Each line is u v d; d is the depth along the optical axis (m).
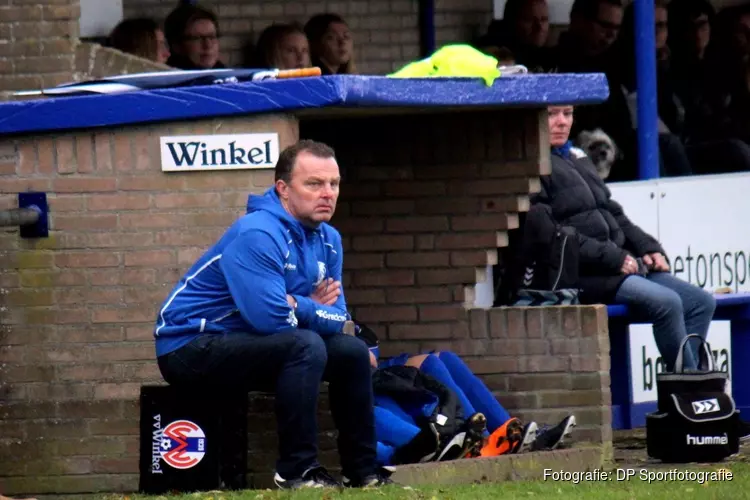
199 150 30.42
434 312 35.28
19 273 30.95
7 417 31.02
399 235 35.47
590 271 37.38
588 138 42.94
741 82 47.84
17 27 35.69
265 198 28.34
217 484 28.95
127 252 30.78
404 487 27.67
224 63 48.00
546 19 45.75
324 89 29.28
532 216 35.78
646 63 42.81
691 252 43.03
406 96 30.19
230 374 27.97
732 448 33.50
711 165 47.31
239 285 27.62
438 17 51.34
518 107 34.28
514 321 34.75
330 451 30.92
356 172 35.62
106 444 30.94
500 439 31.80
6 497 29.17
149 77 30.94
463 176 35.19
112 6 44.97
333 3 50.00
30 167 30.86
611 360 40.44
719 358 42.81
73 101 30.45
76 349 30.95
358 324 33.69
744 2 51.00
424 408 30.83
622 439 38.56
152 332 30.86
